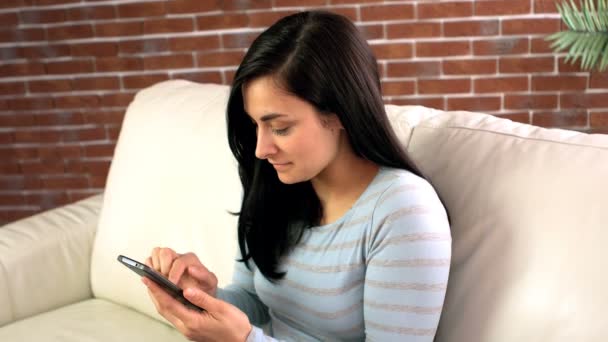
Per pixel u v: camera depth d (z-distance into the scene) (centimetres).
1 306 161
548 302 99
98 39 291
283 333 121
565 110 273
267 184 116
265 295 123
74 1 287
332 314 112
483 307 106
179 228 157
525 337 100
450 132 125
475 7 266
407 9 270
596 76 266
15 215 321
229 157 154
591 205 101
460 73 275
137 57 292
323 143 104
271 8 278
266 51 99
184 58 289
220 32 284
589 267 97
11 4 290
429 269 101
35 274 167
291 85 98
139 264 101
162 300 104
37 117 306
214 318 102
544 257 102
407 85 279
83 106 302
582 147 109
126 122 183
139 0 284
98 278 172
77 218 181
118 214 169
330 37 100
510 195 109
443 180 120
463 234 113
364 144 104
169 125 170
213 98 170
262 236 117
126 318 161
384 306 103
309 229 115
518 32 266
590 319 95
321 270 112
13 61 298
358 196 110
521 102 275
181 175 161
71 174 313
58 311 167
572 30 234
